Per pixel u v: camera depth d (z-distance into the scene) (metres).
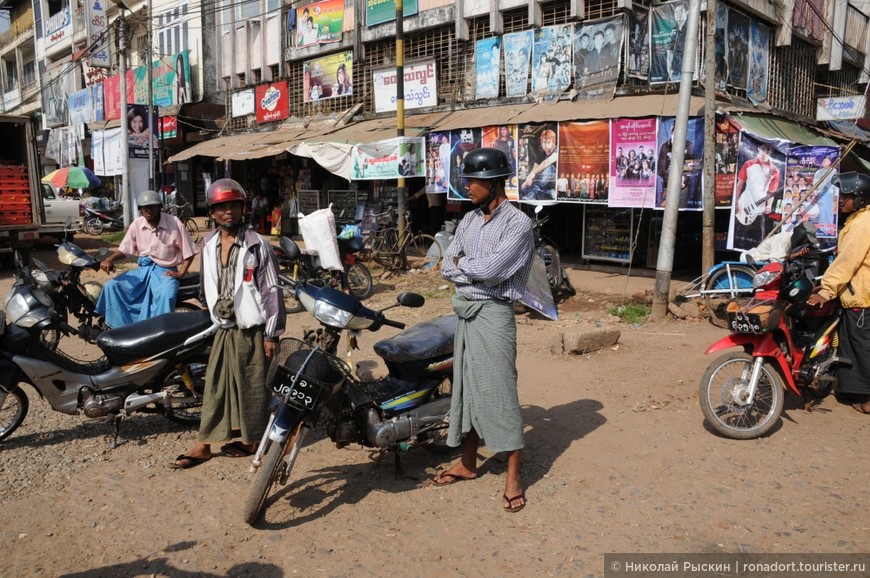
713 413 4.31
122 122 19.70
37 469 4.04
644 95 10.40
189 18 21.66
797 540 3.14
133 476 3.95
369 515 3.47
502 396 3.44
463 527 3.33
